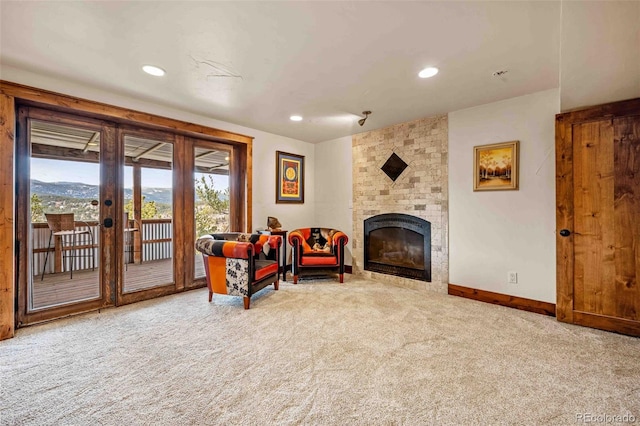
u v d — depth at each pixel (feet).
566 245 8.91
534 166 9.86
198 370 6.25
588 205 8.58
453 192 11.82
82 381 5.85
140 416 4.87
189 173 12.51
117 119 10.19
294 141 16.51
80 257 9.80
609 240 8.30
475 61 7.63
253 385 5.72
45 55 7.36
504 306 10.43
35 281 8.93
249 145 14.15
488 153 10.84
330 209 16.75
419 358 6.74
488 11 5.64
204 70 8.17
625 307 8.07
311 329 8.38
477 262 11.15
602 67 6.41
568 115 8.85
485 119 10.91
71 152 9.61
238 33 6.43
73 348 7.23
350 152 15.74
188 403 5.19
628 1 4.53
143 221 11.20
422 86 9.25
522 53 7.23
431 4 5.45
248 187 14.14
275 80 8.80
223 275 10.48
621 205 8.14
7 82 7.86
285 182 15.96
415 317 9.31
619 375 6.03
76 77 8.60
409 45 6.89
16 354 6.95
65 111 9.27
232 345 7.39
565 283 8.93
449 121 11.90
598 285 8.45
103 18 5.90
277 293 12.00
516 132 10.20
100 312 9.79
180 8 5.60
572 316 8.81
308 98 10.30
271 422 4.72
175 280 12.01
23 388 5.62
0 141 7.78
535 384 5.74
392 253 14.12
